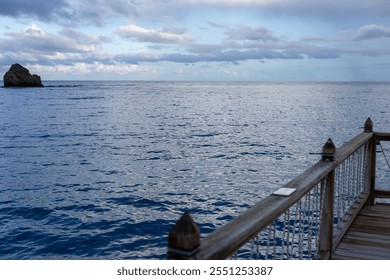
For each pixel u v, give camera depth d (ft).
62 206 46.57
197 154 86.22
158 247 33.58
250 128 139.03
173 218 41.86
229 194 52.21
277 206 8.39
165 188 55.83
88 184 58.29
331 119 168.76
